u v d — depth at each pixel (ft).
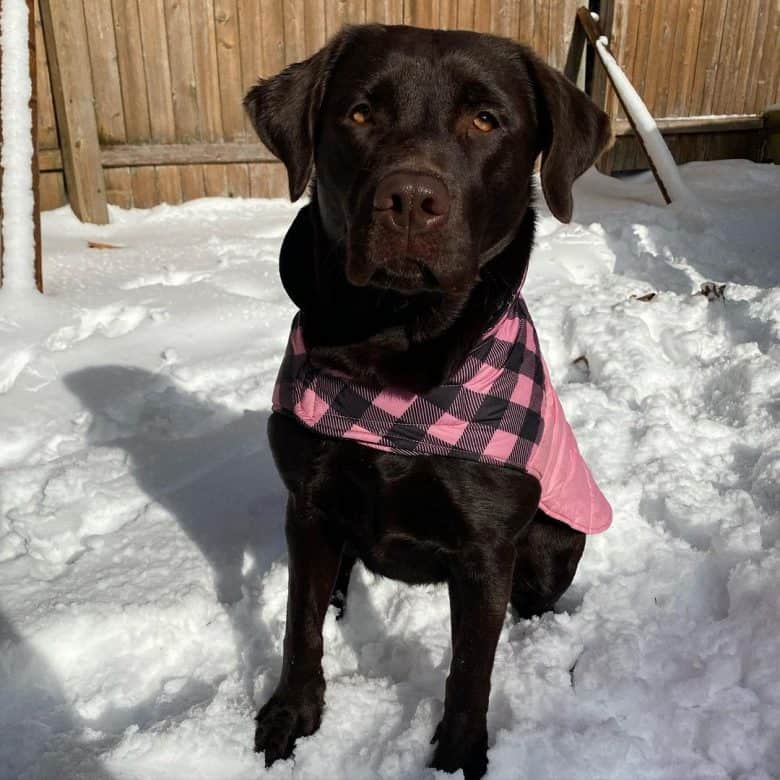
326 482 1.74
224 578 2.20
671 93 6.43
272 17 5.22
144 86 5.03
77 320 3.46
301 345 1.74
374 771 1.65
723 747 1.63
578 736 1.63
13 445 2.75
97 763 1.62
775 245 4.74
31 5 3.34
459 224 1.53
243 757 1.67
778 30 6.63
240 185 5.47
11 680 1.83
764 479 2.47
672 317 3.64
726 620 1.93
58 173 4.98
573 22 6.01
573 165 1.86
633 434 2.85
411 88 1.63
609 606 2.04
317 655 1.79
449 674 1.73
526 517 1.73
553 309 3.73
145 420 2.93
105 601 2.04
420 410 1.63
